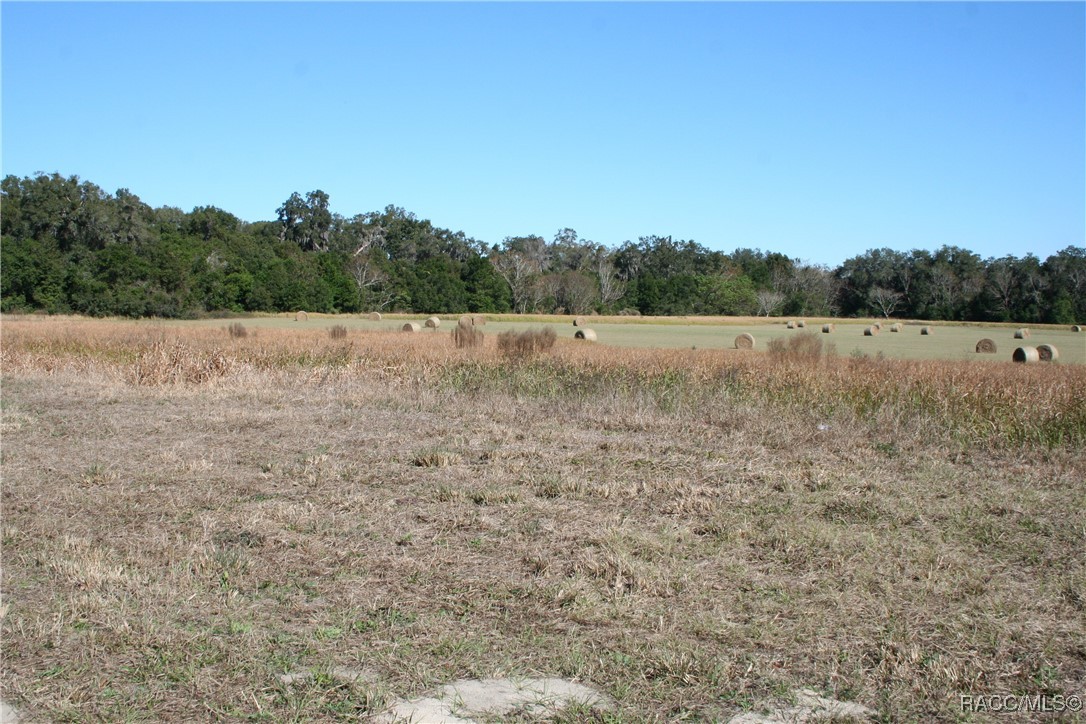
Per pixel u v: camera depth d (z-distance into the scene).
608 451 9.91
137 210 92.88
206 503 7.42
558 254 132.88
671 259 128.88
